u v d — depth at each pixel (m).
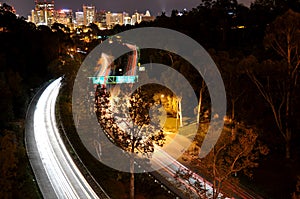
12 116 50.56
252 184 39.47
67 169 39.47
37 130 52.22
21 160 38.75
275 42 44.41
